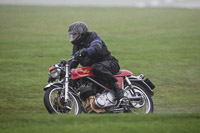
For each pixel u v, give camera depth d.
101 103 22.89
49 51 57.41
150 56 53.66
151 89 24.81
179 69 43.97
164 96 31.08
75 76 22.64
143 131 16.78
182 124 18.39
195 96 31.14
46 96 21.20
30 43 65.00
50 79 22.25
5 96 29.16
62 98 21.58
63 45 63.75
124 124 18.05
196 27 85.81
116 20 97.44
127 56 53.59
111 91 23.39
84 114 20.69
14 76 38.00
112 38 72.06
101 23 92.00
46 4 140.88
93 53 21.89
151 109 24.48
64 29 82.62
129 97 23.88
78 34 22.48
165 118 19.92
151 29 84.12
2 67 43.12
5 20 94.19
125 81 24.59
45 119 18.91
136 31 81.38
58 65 22.31
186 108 26.89
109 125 17.75
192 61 49.69
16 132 16.14
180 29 83.31
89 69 22.88
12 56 51.91
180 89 33.88
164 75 40.38
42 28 83.62
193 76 40.00
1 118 19.05
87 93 22.77
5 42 65.25
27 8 120.69
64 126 17.42
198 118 20.11
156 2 159.50
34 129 16.69
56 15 104.81
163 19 100.19
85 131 16.52
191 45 64.12
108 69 22.84
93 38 22.55
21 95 29.75
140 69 43.72
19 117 19.23
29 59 49.81
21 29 81.56
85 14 107.62
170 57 52.88
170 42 67.62
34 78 37.25
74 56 21.97
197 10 119.44
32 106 26.17
